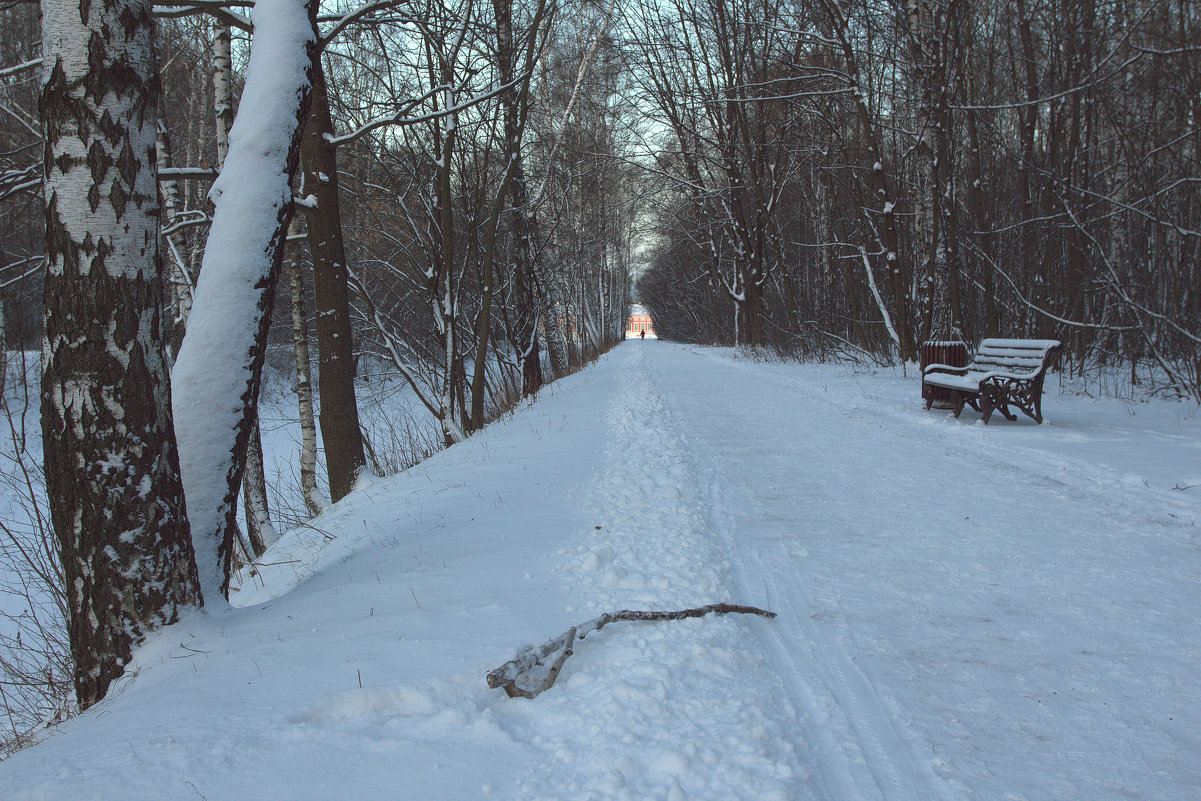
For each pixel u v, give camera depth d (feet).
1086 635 11.83
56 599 18.61
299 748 8.63
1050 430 28.68
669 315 250.78
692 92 84.64
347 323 30.66
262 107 15.38
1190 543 15.85
